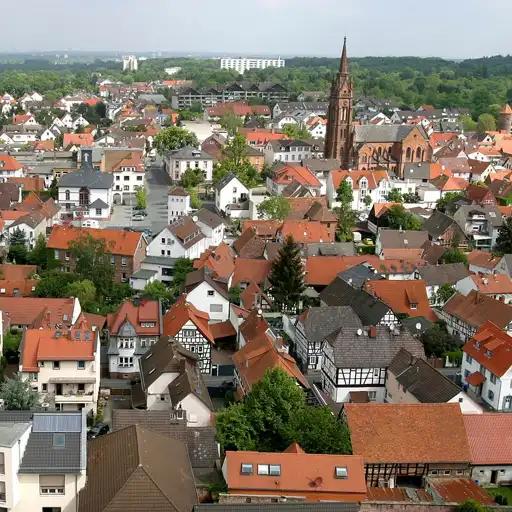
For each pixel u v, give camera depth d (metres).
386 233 159.00
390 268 141.38
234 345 114.38
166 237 142.75
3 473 59.00
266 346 96.25
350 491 67.81
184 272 136.50
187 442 75.25
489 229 177.25
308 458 69.31
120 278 138.50
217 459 75.00
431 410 79.00
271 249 147.12
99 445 66.88
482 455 77.75
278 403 78.44
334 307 110.31
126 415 75.56
